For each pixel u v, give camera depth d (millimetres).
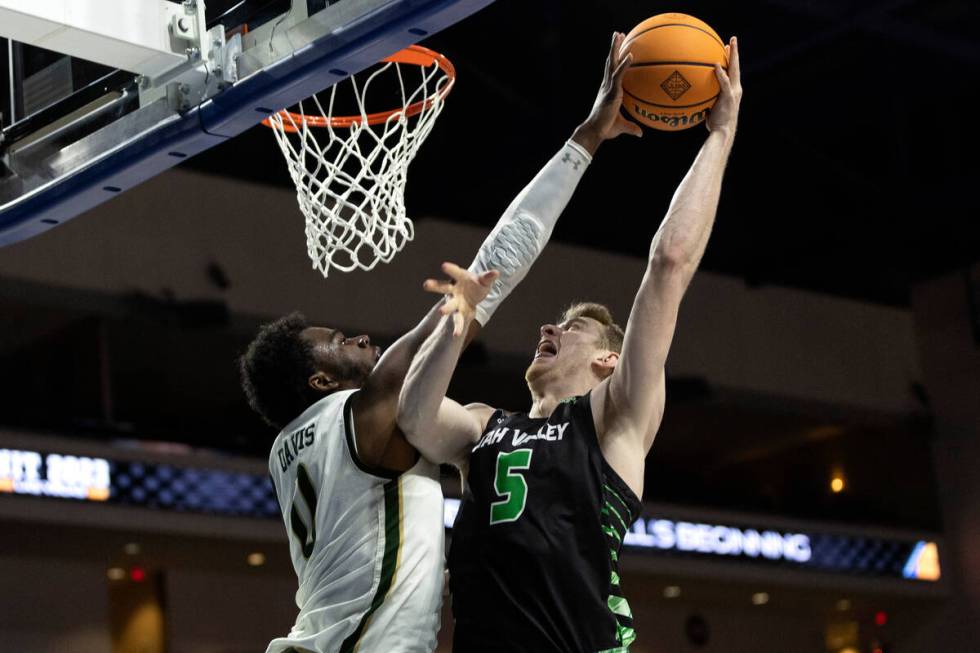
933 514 12727
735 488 13414
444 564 2637
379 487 2441
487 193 9984
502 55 9070
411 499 2447
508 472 2432
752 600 12492
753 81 9656
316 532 2477
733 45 2559
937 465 12656
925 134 10555
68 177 3369
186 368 10555
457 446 2551
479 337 10297
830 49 9242
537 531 2352
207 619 10352
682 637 12750
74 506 8656
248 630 10531
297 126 3574
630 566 11031
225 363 10492
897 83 9828
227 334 9500
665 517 11414
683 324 11508
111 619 10109
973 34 9141
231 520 9344
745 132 10297
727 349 11664
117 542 9234
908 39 9156
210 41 3086
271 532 9516
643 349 2357
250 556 10008
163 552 9648
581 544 2342
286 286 9562
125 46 3010
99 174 3297
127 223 9055
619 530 2375
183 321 9055
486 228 10484
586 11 8648
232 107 3020
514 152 9656
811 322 12312
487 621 2344
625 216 10961
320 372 2627
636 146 10000
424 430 2396
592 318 2779
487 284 2193
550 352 2723
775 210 11172
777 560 11836
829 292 12508
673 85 2521
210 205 9461
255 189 9727
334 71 2865
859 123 10352
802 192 10984
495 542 2377
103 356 9773
